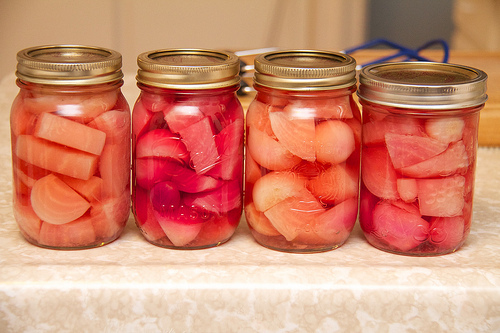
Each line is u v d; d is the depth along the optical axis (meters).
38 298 0.60
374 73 0.70
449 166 0.65
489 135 1.05
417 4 2.18
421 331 0.61
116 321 0.61
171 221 0.67
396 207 0.67
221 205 0.68
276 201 0.67
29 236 0.69
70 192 0.66
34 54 0.69
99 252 0.68
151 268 0.63
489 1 2.15
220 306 0.61
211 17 2.24
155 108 0.66
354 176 0.69
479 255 0.69
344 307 0.61
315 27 2.24
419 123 0.64
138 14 2.23
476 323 0.61
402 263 0.66
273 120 0.65
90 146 0.65
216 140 0.66
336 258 0.67
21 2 2.19
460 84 0.62
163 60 0.68
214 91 0.65
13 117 0.67
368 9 2.20
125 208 0.70
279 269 0.63
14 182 0.69
